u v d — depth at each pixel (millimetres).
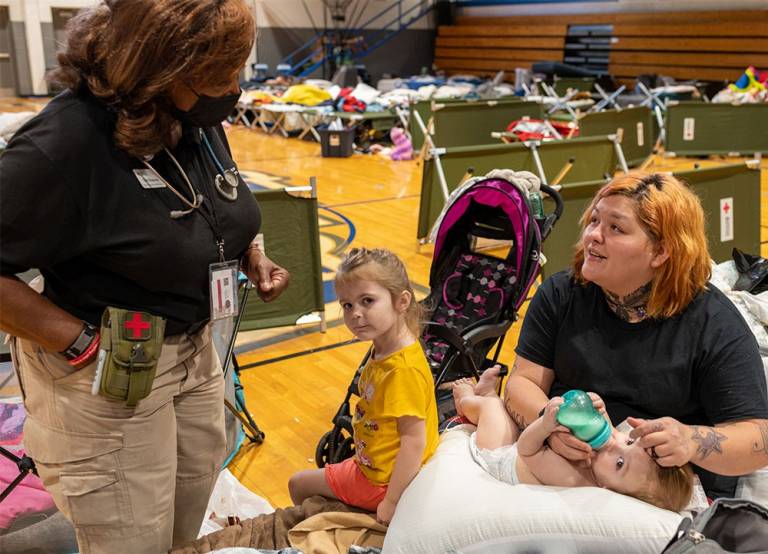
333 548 1948
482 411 2170
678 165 9984
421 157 10188
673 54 14641
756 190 4902
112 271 1569
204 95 1509
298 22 18000
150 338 1562
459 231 3391
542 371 2145
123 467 1662
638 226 1843
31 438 1688
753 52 13445
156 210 1544
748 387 1838
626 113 9211
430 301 3318
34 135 1413
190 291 1662
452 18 19531
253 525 2068
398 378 1964
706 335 1895
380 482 2061
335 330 4582
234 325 3074
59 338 1491
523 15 17547
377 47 18766
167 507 1783
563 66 15117
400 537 1880
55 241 1447
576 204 4641
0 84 16609
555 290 2127
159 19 1377
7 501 2451
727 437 1746
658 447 1699
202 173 1673
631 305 1950
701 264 1888
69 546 2318
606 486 1806
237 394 3246
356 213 7422
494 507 1823
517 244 3117
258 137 12812
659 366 1927
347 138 10758
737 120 9953
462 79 16500
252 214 1804
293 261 4344
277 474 3066
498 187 3178
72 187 1427
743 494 2031
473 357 3088
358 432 2100
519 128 9227
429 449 2062
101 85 1444
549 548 1750
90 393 1588
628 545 1707
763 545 1590
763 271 3217
